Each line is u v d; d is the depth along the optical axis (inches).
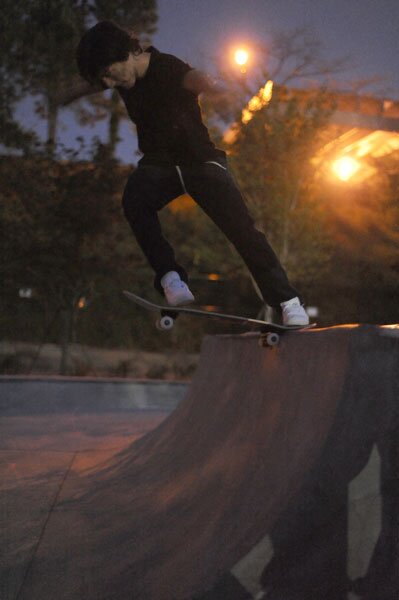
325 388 145.3
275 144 745.0
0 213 643.5
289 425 156.3
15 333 862.5
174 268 163.2
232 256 832.9
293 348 175.2
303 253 792.3
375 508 124.1
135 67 158.1
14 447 339.9
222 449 195.6
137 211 162.9
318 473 127.6
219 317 166.6
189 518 164.7
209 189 162.9
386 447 126.8
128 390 561.6
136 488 219.3
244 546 128.5
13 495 233.8
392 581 118.4
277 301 170.9
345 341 141.9
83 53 156.3
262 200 767.1
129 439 376.5
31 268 674.8
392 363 131.0
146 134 163.6
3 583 155.6
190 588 126.9
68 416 479.5
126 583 143.6
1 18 624.4
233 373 231.1
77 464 293.7
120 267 704.4
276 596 120.7
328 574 121.5
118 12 703.1
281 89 756.6
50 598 145.1
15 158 644.7
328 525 124.3
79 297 756.6
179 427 256.8
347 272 941.2
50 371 727.7
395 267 906.1
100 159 651.5
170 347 956.6
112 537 175.5
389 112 954.1
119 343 944.9
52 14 644.1
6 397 509.4
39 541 183.0
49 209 652.1
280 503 131.0
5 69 634.8
